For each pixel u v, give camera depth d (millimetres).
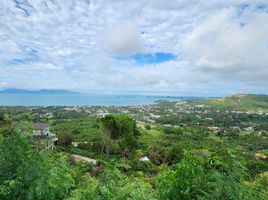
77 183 3521
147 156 24688
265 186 2924
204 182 2609
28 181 2795
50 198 2852
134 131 31938
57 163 3477
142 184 3109
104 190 2643
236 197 2303
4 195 2744
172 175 2709
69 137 30219
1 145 3057
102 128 27781
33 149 3242
